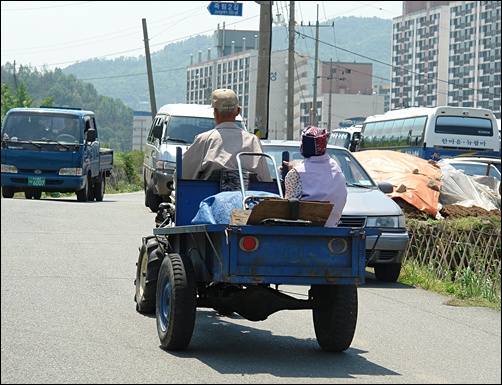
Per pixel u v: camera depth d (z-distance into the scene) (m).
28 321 18.69
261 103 57.28
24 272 25.33
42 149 55.16
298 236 15.27
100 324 18.72
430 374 15.57
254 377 14.68
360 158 37.88
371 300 24.06
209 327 19.42
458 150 68.19
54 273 25.42
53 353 15.90
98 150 61.62
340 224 26.52
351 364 16.11
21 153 54.91
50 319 19.02
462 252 29.09
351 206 26.89
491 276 28.12
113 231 37.09
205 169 17.91
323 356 16.73
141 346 16.78
